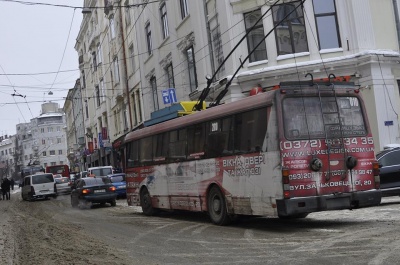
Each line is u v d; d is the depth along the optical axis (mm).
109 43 45812
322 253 7875
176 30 28969
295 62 20938
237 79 21766
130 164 18125
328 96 10859
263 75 21234
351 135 10898
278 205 10219
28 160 120625
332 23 21328
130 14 38000
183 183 14258
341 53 20922
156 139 16078
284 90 10477
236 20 22328
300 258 7629
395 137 20031
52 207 25922
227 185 12070
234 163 11758
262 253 8320
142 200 17297
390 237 8727
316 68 20672
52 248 9992
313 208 10234
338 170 10586
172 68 30359
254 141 11039
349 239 8922
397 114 20344
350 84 11188
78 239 11289
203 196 13188
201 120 13211
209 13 24906
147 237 11352
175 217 15859
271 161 10453
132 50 38969
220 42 23797
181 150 14375
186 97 28031
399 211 12312
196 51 26016
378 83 20031
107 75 48000
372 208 13648
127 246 10062
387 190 13867
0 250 10117
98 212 20531
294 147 10297
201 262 7914
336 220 11859
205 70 25062
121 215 18172
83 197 23219
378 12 21266
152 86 34812
